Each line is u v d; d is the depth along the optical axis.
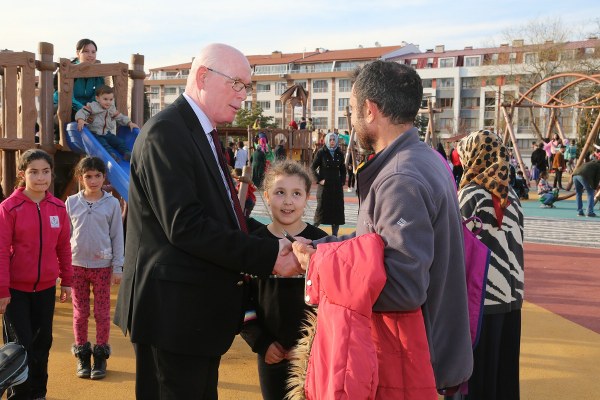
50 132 7.38
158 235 2.40
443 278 2.11
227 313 2.45
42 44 7.26
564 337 5.37
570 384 4.26
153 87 89.81
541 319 5.97
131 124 7.70
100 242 4.38
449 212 2.14
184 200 2.28
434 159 2.19
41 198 3.79
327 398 2.00
